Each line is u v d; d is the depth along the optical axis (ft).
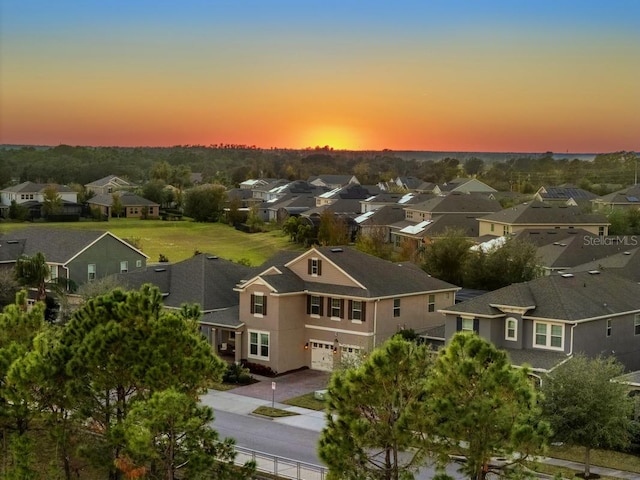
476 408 65.82
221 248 376.07
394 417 72.08
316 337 170.30
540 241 276.82
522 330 144.46
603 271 176.14
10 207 460.55
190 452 83.20
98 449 88.17
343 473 71.46
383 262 179.32
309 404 144.46
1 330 101.55
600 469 109.70
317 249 171.63
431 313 177.68
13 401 90.58
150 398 82.53
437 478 68.08
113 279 191.21
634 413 118.11
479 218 330.54
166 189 560.61
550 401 107.65
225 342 181.47
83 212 489.67
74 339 92.79
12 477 89.66
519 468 68.69
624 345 151.33
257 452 114.52
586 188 632.38
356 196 476.54
